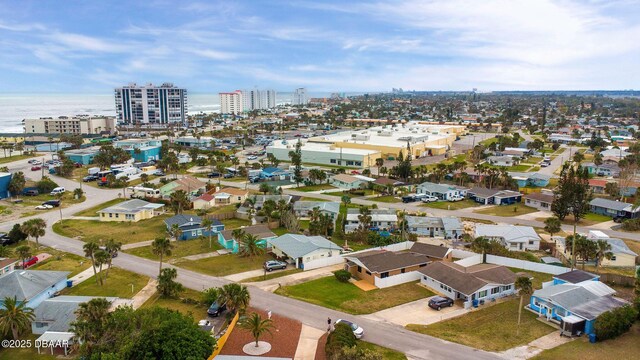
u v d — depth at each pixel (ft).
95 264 249.75
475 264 273.54
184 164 632.79
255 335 175.42
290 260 281.54
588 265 279.69
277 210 379.14
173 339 151.84
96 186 520.42
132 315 170.30
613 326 188.24
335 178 526.98
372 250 286.66
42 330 191.31
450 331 195.31
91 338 160.25
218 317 204.85
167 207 424.46
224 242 309.42
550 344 184.85
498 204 436.35
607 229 353.10
